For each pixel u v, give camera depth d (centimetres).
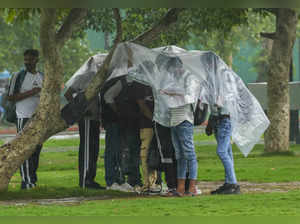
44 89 3028
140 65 3041
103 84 3112
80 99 3077
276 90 6309
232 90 3036
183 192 2894
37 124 3012
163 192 3005
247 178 3756
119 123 3123
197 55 3059
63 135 10206
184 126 2858
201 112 3072
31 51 3206
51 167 4778
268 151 6303
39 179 3800
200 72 3005
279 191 3069
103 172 4353
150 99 3008
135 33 5497
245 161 5203
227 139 2972
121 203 2544
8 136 10150
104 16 5994
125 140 3120
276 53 6341
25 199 2828
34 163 3231
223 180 3756
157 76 2972
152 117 2984
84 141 3192
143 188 3000
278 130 6272
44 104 3025
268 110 6356
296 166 4631
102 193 2997
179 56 3044
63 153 6319
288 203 2466
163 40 5075
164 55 3041
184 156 2877
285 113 6312
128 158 3119
